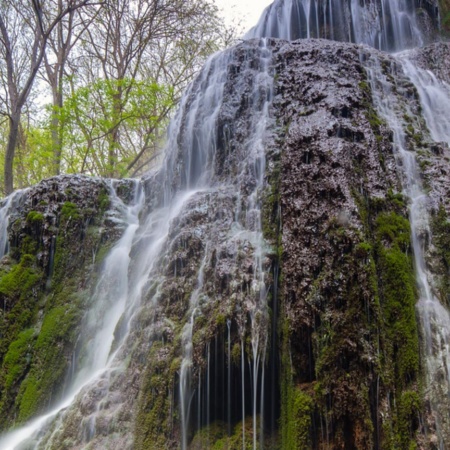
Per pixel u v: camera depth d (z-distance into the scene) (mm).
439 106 5770
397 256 3512
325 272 3475
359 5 9180
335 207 3688
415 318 3324
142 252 5652
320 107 4617
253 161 4652
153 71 16422
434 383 3086
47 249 6418
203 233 4477
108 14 15211
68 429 4266
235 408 3590
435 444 2896
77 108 11164
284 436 3342
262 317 3568
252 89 5559
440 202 3908
